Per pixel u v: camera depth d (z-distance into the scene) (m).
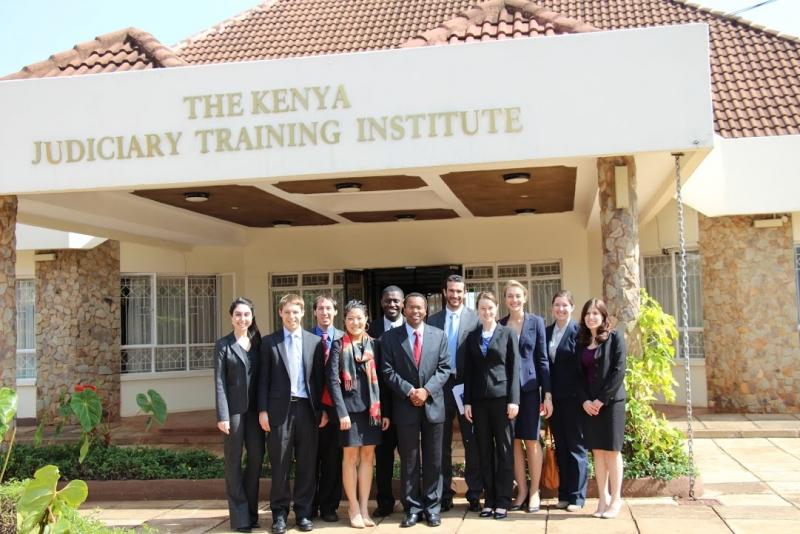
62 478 8.51
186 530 7.02
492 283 14.94
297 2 18.23
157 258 15.32
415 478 6.92
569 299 7.40
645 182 10.02
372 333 7.95
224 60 15.23
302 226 15.30
